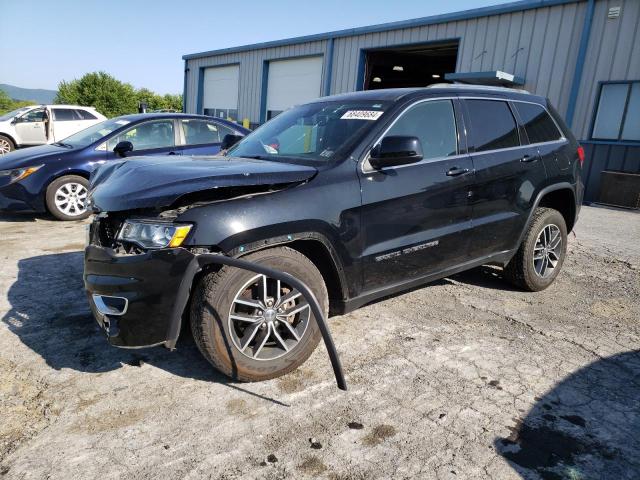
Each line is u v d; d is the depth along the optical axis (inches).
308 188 112.4
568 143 182.7
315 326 114.7
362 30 639.1
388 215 125.3
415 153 118.2
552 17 470.0
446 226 140.6
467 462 87.7
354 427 96.9
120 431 93.9
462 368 121.6
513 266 174.4
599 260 228.1
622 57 427.2
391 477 83.7
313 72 735.1
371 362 123.3
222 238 99.3
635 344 138.7
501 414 102.5
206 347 103.0
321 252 117.0
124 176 111.3
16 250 214.2
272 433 94.5
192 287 105.5
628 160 432.1
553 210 178.7
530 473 85.4
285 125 151.8
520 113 168.2
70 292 164.9
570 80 463.8
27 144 670.5
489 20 518.0
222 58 912.3
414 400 106.7
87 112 669.9
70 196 275.6
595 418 102.0
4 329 136.2
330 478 83.1
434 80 880.9
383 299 167.9
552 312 161.5
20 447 88.7
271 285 109.2
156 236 97.8
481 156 149.6
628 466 87.7
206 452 88.7
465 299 171.0
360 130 129.2
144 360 121.4
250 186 107.5
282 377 114.8
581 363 126.3
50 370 115.3
